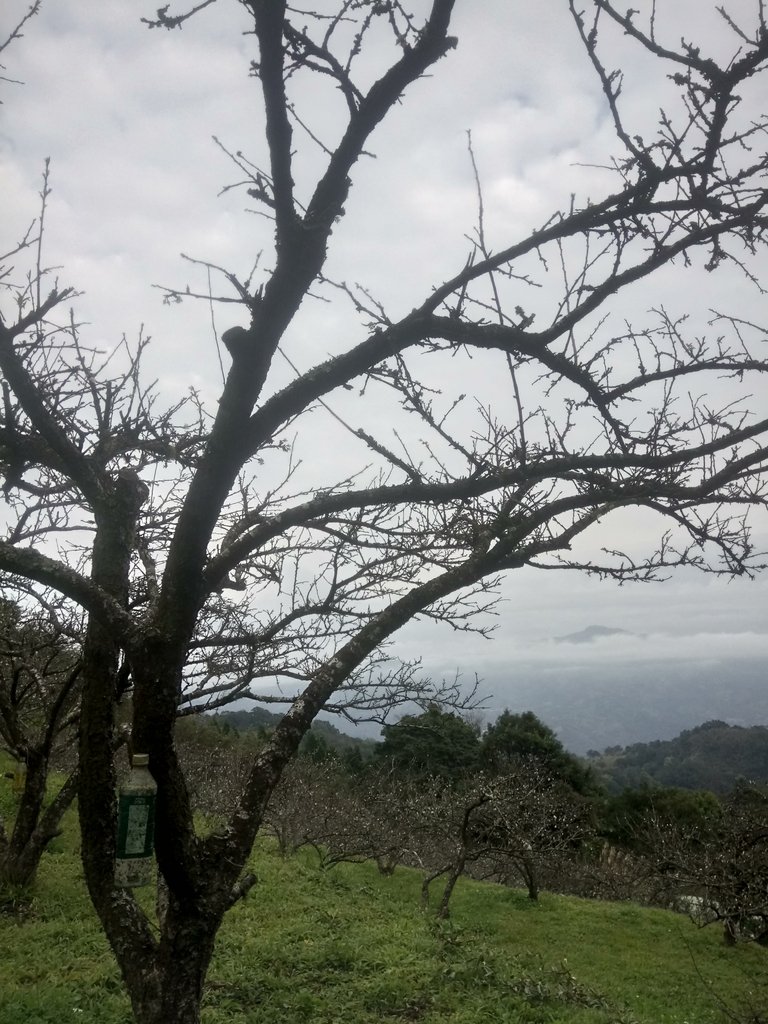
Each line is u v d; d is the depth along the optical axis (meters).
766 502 2.79
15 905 8.86
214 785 17.28
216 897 2.84
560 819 19.33
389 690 4.89
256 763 3.13
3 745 10.92
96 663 3.26
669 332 3.04
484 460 2.95
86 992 6.57
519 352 3.08
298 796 17.98
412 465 3.19
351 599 4.75
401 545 4.05
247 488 4.95
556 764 32.50
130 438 4.85
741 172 2.90
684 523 2.91
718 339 3.01
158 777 2.79
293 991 7.25
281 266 2.81
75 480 3.39
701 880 13.48
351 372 3.01
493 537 3.28
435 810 17.69
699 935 14.80
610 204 3.00
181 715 4.86
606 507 3.45
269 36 2.61
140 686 2.80
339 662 3.33
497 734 33.38
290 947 8.65
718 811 28.67
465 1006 7.40
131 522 3.57
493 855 17.64
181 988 2.74
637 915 16.19
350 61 2.84
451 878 13.73
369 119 2.87
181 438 5.18
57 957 7.36
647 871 18.19
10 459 3.62
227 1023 6.34
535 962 10.16
